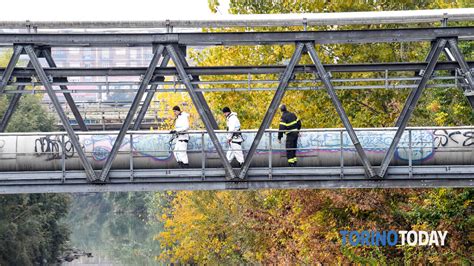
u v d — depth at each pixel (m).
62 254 88.50
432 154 29.42
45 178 29.25
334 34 27.22
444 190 35.94
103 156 29.53
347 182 28.69
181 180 28.89
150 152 29.42
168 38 27.27
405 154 29.50
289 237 45.41
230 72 27.98
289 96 44.69
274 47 46.50
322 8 45.94
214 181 28.67
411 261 37.50
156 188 28.95
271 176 28.84
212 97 48.62
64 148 29.30
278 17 28.66
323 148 29.41
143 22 28.20
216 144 27.95
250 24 28.55
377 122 42.84
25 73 28.36
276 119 45.47
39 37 27.33
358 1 45.22
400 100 43.34
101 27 28.27
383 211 39.03
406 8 46.06
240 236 48.81
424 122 41.31
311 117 43.88
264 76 47.41
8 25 28.11
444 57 38.41
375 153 29.45
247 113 47.31
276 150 28.95
